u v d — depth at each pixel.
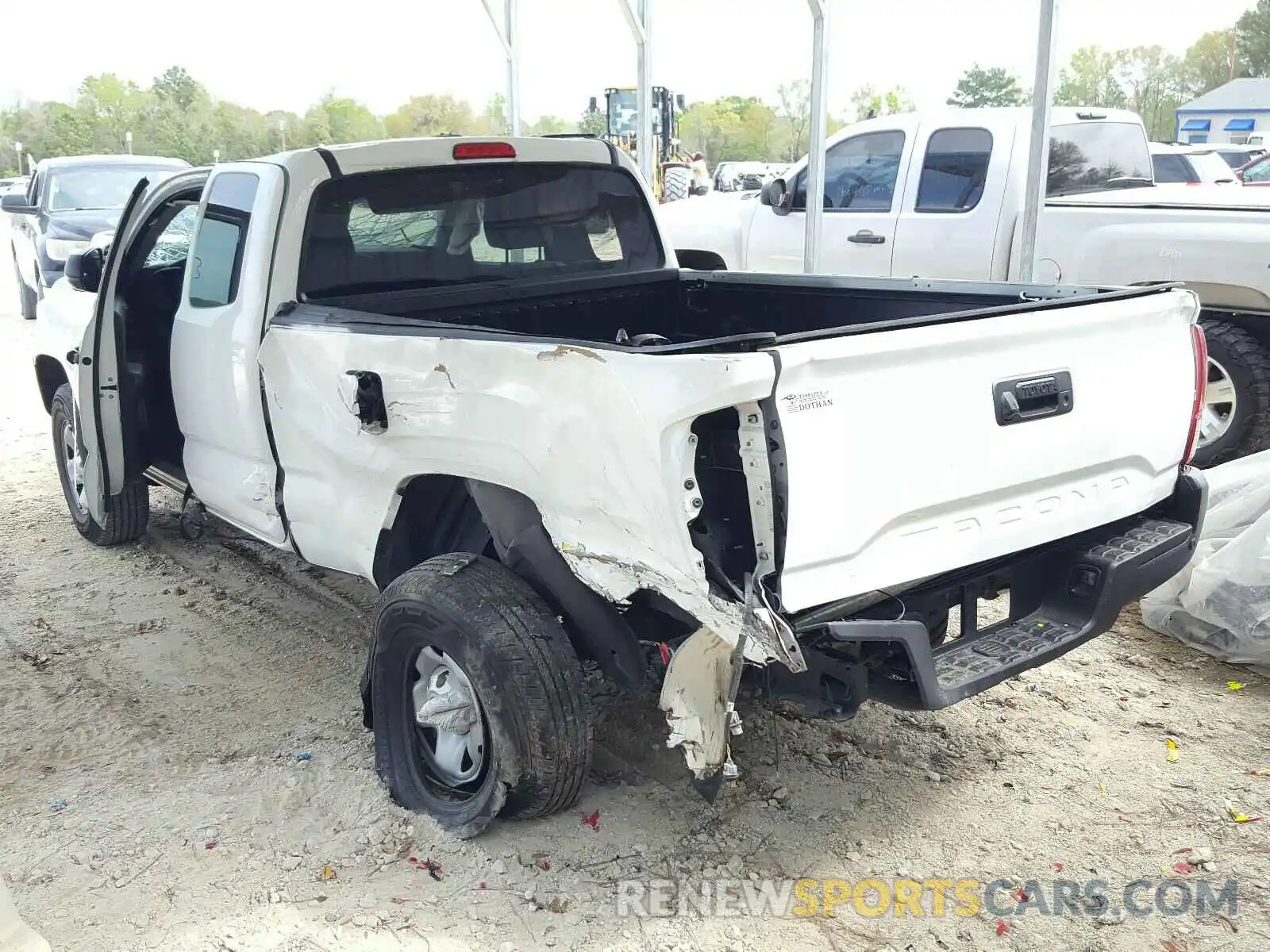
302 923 2.82
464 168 4.27
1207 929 2.77
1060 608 3.23
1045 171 5.94
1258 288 5.92
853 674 2.69
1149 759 3.56
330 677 4.27
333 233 3.97
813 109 7.01
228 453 4.29
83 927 2.81
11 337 13.05
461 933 2.78
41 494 6.86
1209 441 6.38
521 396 2.84
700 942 2.75
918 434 2.74
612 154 4.79
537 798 3.02
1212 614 4.21
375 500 3.48
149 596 5.16
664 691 2.75
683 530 2.51
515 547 3.02
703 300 5.00
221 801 3.38
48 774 3.59
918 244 7.38
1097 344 3.15
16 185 27.09
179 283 5.16
